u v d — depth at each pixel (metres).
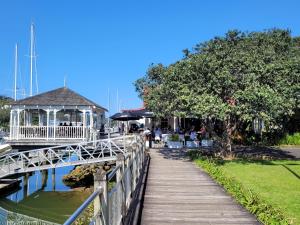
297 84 20.22
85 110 31.72
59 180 27.75
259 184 15.10
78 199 21.50
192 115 21.20
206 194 13.12
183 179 16.33
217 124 31.30
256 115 19.58
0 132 64.56
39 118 34.12
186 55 23.55
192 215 10.29
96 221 5.41
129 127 49.91
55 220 17.42
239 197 12.19
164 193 13.28
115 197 7.29
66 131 30.97
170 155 26.23
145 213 10.48
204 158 22.97
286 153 27.34
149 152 27.27
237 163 21.27
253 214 10.38
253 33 26.58
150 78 26.42
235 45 24.88
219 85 19.86
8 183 23.72
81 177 24.64
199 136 33.72
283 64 20.41
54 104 31.55
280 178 16.53
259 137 34.06
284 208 11.17
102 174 5.76
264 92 18.84
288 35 28.97
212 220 9.79
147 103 24.62
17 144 30.78
